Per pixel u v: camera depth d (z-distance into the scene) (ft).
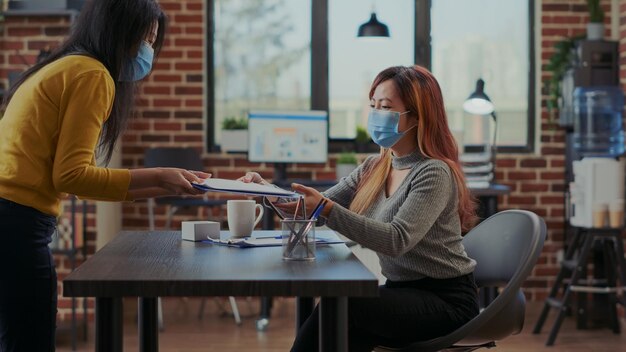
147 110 20.42
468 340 7.83
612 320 17.06
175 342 15.97
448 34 20.92
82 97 7.38
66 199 17.88
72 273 6.16
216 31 20.88
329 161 20.49
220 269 6.40
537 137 20.65
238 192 7.32
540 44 20.44
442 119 8.42
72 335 15.75
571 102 19.06
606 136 18.16
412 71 8.43
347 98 20.97
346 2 20.86
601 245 18.03
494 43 20.92
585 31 20.36
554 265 20.45
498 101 20.95
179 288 5.93
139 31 7.91
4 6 17.79
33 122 7.47
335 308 6.33
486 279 8.80
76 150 7.29
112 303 6.16
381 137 8.38
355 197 8.70
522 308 8.30
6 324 7.79
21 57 17.61
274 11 20.86
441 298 8.04
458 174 8.24
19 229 7.59
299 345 7.66
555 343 16.19
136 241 8.15
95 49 7.84
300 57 20.90
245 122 19.71
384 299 7.72
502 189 17.44
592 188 16.84
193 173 7.75
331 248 7.74
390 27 20.89
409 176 8.18
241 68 20.92
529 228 8.35
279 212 8.25
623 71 18.30
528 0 20.86
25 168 7.52
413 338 7.91
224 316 18.43
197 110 20.42
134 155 20.42
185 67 20.36
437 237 8.13
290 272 6.26
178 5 20.30
